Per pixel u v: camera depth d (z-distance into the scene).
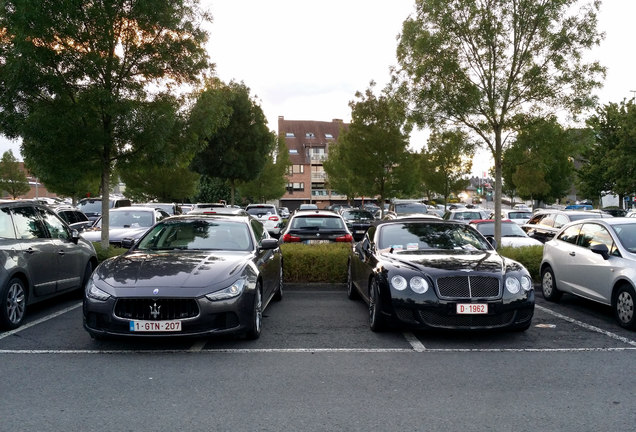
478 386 4.32
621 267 6.64
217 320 5.26
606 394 4.13
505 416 3.67
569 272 7.89
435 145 29.00
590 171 30.44
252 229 7.20
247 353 5.29
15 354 5.17
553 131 11.63
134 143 9.85
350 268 8.61
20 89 8.76
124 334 5.09
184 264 5.64
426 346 5.64
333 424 3.52
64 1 8.63
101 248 10.15
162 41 9.91
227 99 11.49
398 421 3.58
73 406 3.81
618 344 5.77
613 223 7.37
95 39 9.29
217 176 30.48
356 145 24.12
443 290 5.73
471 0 11.27
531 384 4.37
